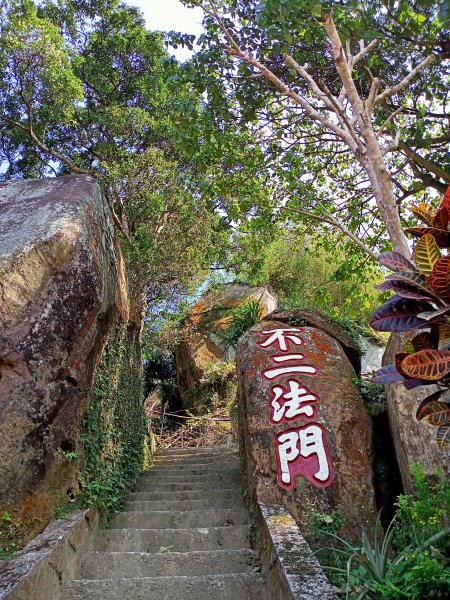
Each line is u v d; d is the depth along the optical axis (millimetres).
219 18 5305
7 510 3627
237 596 3508
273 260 16359
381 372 2623
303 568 2979
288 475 4496
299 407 4875
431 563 2580
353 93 4523
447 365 2123
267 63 6957
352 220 8406
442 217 2455
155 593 3500
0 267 3938
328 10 4293
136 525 4938
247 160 7410
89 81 12969
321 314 6246
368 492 4422
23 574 3004
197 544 4418
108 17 13391
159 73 12398
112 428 5625
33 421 3863
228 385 13703
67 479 4203
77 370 4383
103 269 4910
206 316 15203
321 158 8516
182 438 12758
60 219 4465
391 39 6281
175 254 10711
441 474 3533
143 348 12250
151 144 11906
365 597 2867
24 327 3932
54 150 12828
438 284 2281
